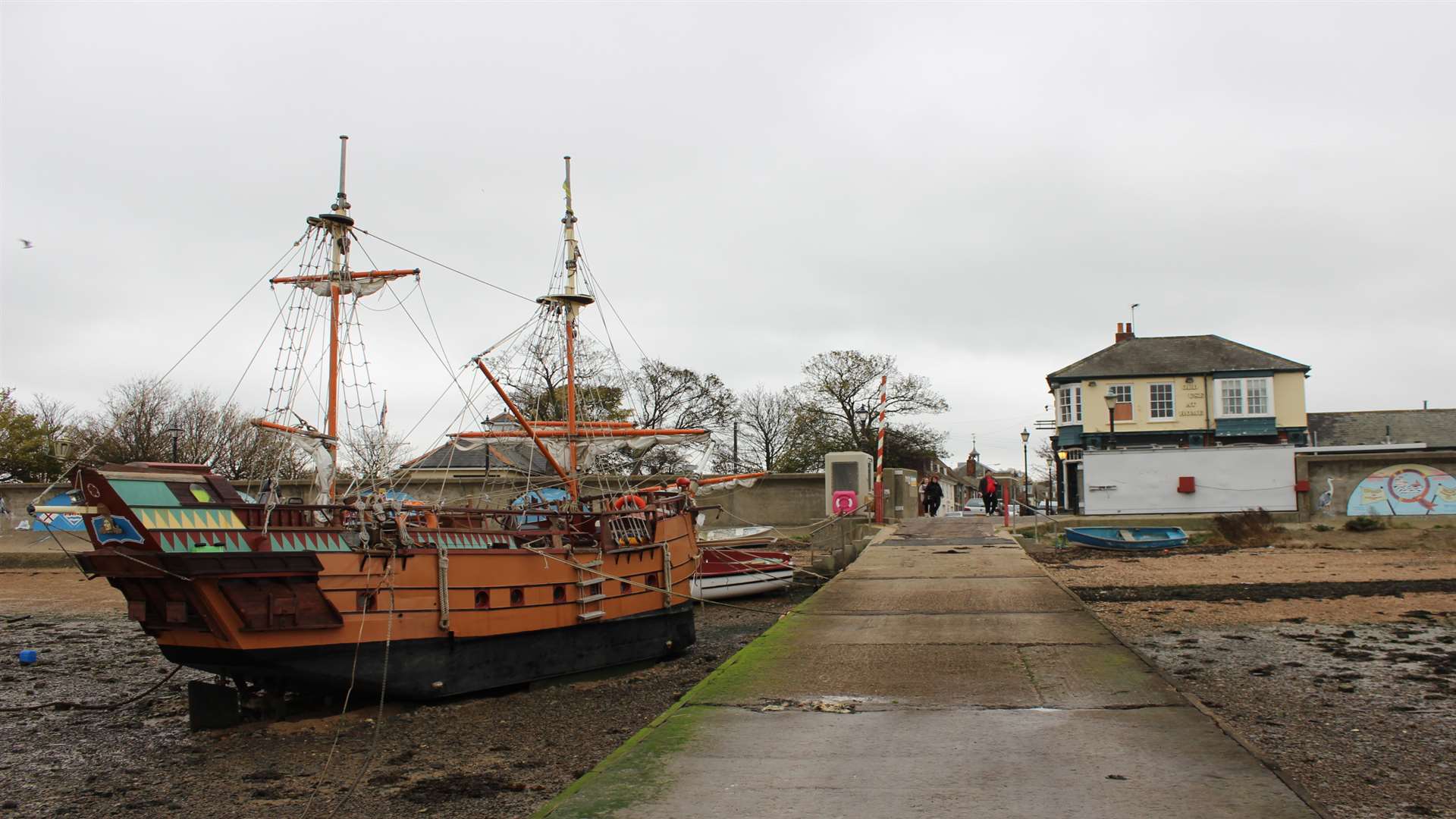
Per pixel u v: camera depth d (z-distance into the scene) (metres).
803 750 9.28
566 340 25.17
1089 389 57.88
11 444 52.66
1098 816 7.34
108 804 11.30
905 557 28.48
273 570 14.17
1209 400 56.66
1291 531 34.12
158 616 14.60
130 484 13.52
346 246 19.11
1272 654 15.80
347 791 11.39
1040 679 12.26
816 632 16.20
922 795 7.91
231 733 14.45
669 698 16.47
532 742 13.45
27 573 37.72
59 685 18.38
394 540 15.54
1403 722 11.56
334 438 18.62
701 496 42.94
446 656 16.09
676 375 59.84
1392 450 52.53
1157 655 15.88
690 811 7.64
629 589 19.48
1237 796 7.72
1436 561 27.47
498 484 36.19
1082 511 43.00
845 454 41.41
